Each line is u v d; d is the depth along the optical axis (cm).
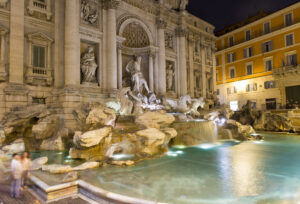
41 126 1469
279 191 685
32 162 980
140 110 2055
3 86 1597
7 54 1650
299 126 2617
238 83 4269
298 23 3316
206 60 3597
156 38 2727
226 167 986
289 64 3453
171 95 2841
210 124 1816
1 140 1347
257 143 1734
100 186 717
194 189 700
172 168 966
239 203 595
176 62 3009
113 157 1149
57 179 754
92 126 1295
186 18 3198
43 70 1825
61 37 1928
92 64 2062
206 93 3512
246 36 4162
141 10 2570
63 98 1770
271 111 3084
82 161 1090
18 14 1698
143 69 2730
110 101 1973
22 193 680
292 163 1065
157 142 1293
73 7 1892
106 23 2195
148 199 612
